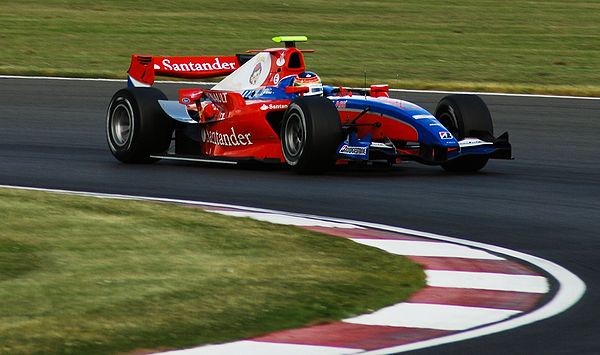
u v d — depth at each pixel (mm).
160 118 44844
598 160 47219
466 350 20234
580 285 25547
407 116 40969
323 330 21594
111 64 80938
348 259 27734
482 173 43031
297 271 26266
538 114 61781
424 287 25266
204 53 86125
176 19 103375
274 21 103562
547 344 20641
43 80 73500
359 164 43656
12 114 59969
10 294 23781
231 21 103000
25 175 42000
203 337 20922
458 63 82688
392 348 20406
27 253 27922
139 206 34500
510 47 90312
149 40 91375
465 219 33562
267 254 28094
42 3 111188
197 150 46031
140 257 27578
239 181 40469
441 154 40531
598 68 80562
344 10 112250
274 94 43688
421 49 89062
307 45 90125
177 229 31031
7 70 77000
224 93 44656
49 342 20312
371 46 90250
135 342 20484
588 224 33031
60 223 31672
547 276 26469
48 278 25266
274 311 22719
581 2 121188
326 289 24594
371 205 35688
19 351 19734
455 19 107000
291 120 41719
